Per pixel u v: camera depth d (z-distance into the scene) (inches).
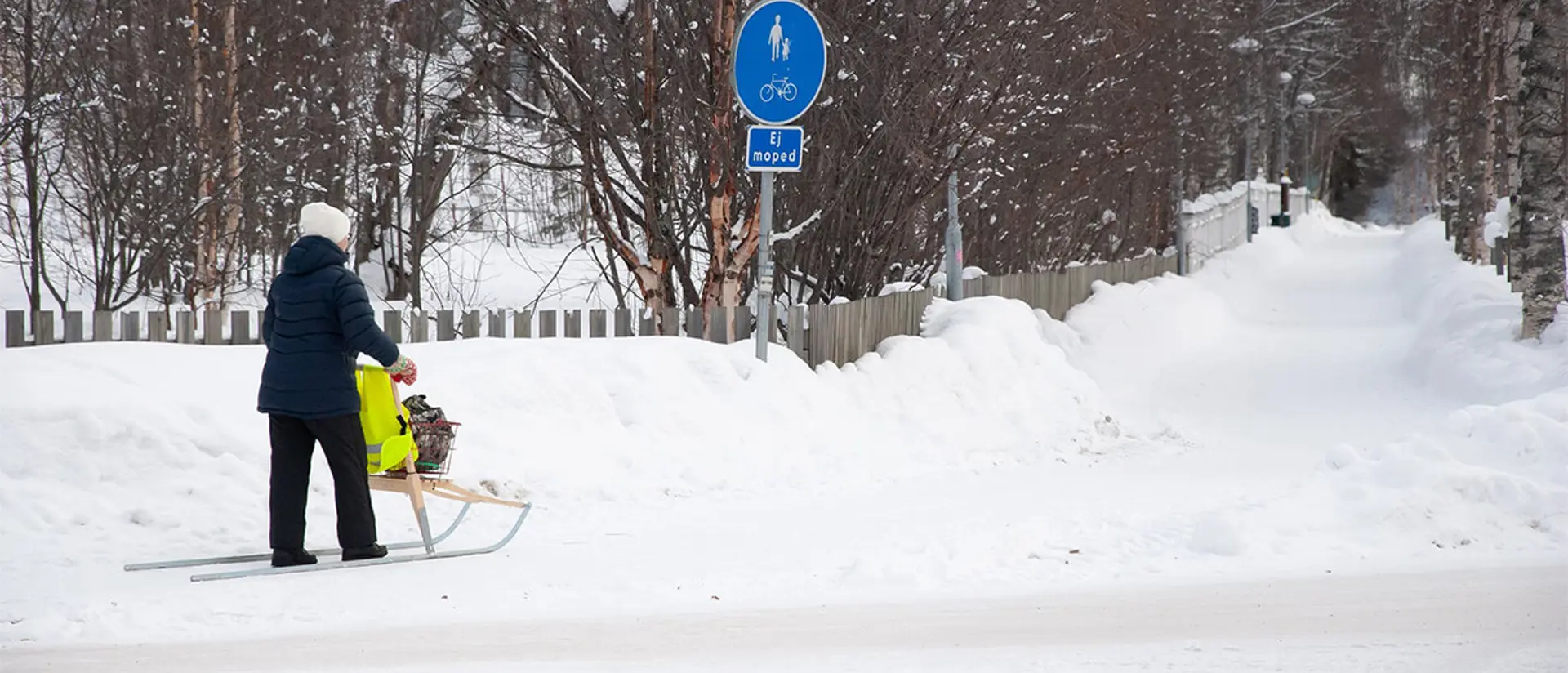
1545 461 1384.1
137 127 2642.7
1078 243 4375.0
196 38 2765.7
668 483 1572.3
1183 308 4138.8
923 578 1112.2
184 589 1065.5
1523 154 2933.1
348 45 3191.4
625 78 2117.4
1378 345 3695.9
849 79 2233.0
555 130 2247.8
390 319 1862.7
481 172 2938.0
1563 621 933.2
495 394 1595.7
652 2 2047.2
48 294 3486.7
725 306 2119.8
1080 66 3230.8
